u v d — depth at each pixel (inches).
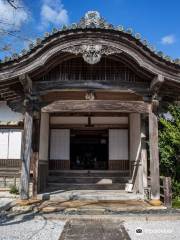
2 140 507.5
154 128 410.9
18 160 500.4
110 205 391.5
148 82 424.2
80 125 588.7
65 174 558.6
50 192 469.7
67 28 379.2
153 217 334.6
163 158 451.8
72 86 415.2
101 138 685.3
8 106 499.8
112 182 535.5
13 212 361.7
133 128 542.0
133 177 523.2
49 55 387.9
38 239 258.4
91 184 517.3
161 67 393.1
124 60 412.2
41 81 421.4
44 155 523.8
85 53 386.3
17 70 393.4
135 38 382.6
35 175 435.2
